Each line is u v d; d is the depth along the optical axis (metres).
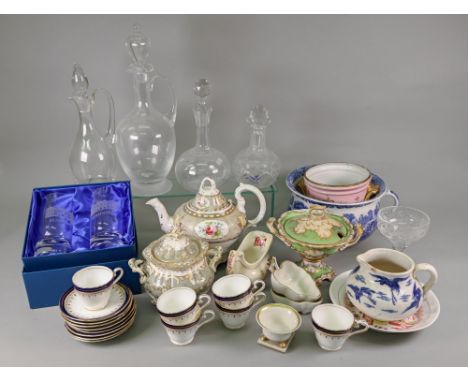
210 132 2.25
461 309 1.55
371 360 1.36
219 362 1.36
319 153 2.32
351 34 2.08
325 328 1.32
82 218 1.85
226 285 1.49
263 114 1.92
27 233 1.61
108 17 1.99
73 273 1.54
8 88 2.10
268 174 2.00
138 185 2.00
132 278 1.61
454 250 1.88
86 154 1.85
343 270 1.79
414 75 2.17
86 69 2.08
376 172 2.34
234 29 2.05
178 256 1.49
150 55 2.07
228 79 2.14
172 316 1.33
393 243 1.75
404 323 1.40
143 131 1.86
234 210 1.72
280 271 1.58
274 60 2.12
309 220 1.59
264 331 1.39
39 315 1.55
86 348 1.41
